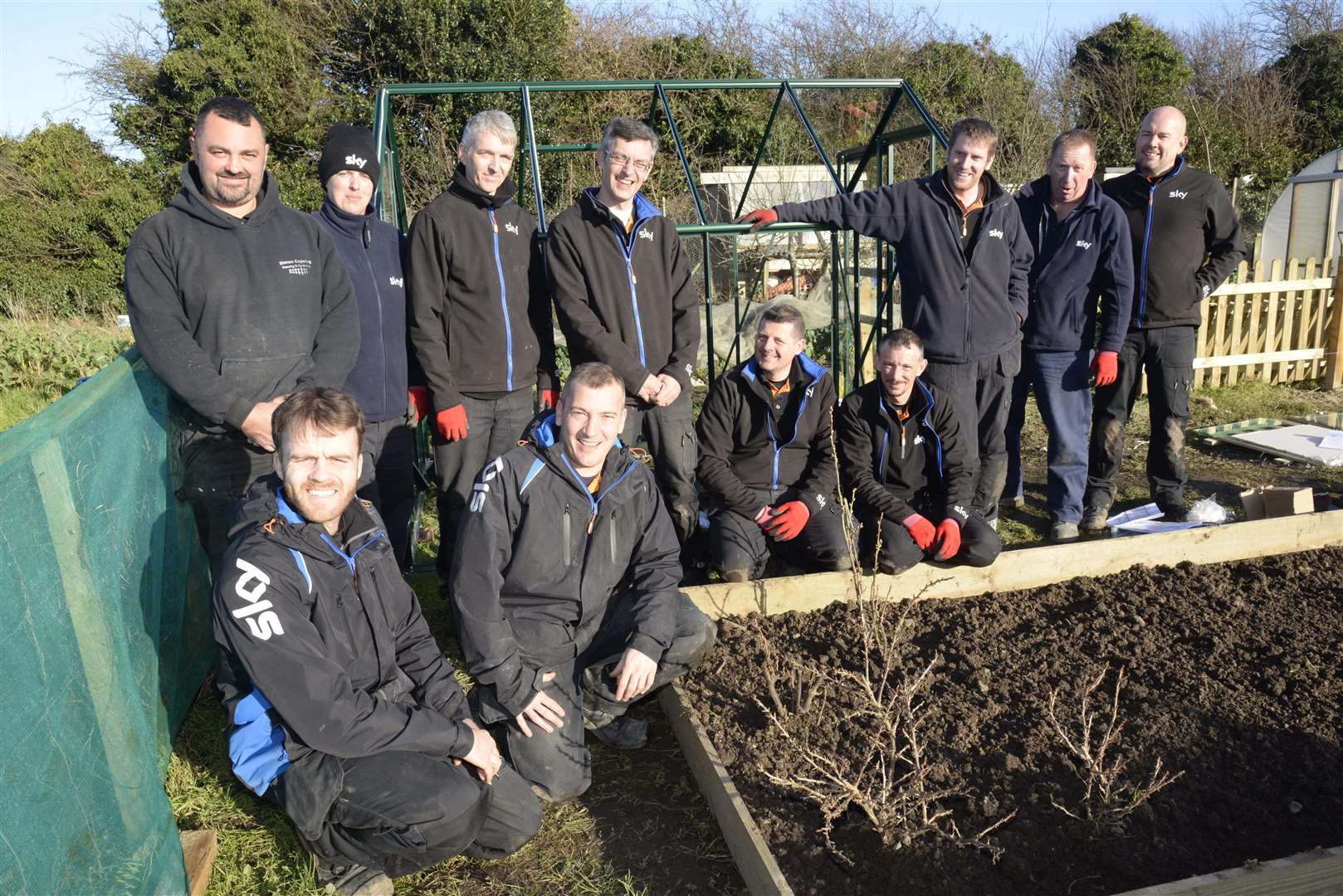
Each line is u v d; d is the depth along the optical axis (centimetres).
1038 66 1681
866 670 289
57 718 188
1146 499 543
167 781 285
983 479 476
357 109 1424
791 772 270
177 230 294
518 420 405
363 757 234
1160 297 479
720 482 408
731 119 1383
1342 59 2125
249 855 259
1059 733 273
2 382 799
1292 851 239
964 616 371
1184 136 473
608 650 305
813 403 414
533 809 255
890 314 546
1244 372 837
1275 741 283
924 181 443
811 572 416
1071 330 476
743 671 330
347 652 244
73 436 219
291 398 230
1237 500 530
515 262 391
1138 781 266
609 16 1673
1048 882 232
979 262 439
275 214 313
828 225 470
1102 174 1630
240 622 222
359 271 365
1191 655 335
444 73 1388
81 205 1543
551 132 1432
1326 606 367
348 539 251
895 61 1709
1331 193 1140
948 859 239
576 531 290
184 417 314
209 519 324
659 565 306
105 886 200
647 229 402
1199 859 237
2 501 175
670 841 264
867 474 415
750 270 1041
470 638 271
